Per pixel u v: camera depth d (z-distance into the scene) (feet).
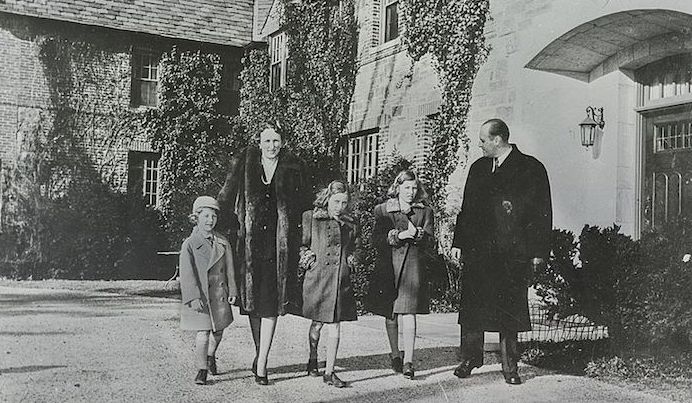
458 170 36.40
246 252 16.71
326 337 23.73
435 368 19.03
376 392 16.24
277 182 16.97
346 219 17.21
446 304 32.40
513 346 17.56
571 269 20.93
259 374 16.81
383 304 18.07
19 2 53.36
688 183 28.48
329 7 49.19
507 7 33.42
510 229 17.58
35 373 17.66
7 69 53.26
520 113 32.55
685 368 18.97
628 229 30.30
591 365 19.25
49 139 54.24
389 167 37.47
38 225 50.60
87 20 55.52
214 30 60.44
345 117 47.29
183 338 22.98
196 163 58.54
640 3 26.05
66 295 36.81
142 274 51.60
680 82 29.14
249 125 55.98
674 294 18.98
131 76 57.47
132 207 52.08
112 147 56.18
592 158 31.53
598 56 31.22
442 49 37.22
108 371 17.93
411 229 17.44
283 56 56.24
